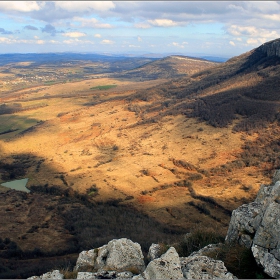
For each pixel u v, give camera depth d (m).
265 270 10.84
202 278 10.34
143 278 10.31
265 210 13.03
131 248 12.78
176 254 11.27
